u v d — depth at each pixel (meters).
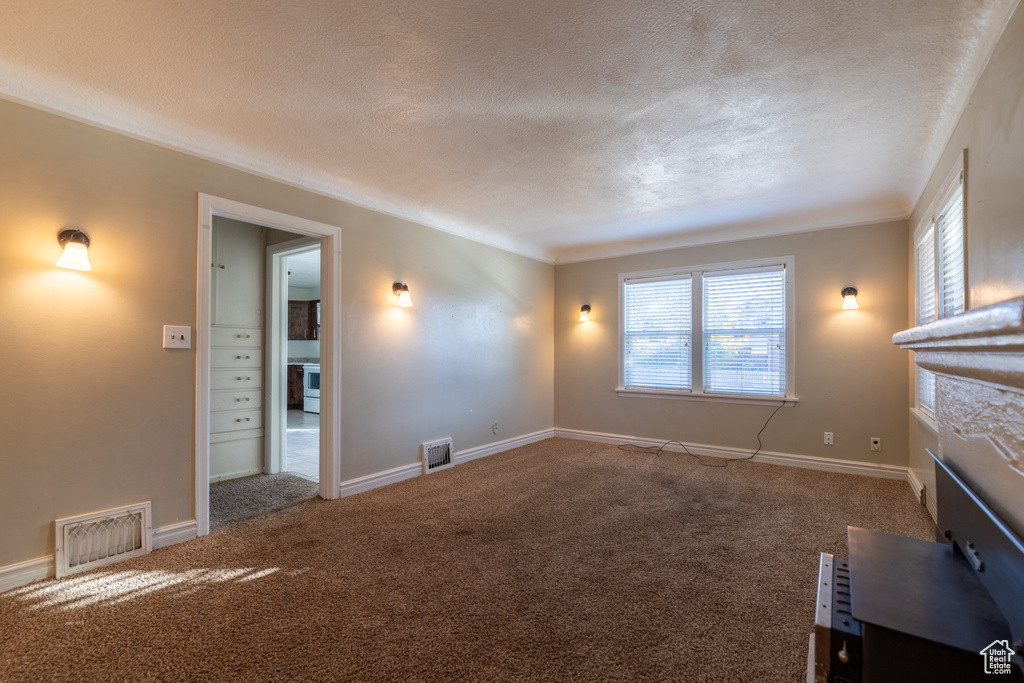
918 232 3.37
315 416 7.83
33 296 2.13
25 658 1.62
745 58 1.93
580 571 2.26
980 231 1.92
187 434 2.62
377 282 3.67
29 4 1.62
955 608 0.89
